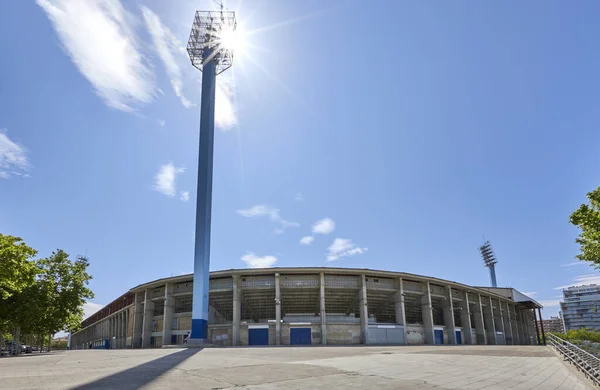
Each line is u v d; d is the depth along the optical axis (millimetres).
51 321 48781
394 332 56219
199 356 22438
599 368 12938
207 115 52562
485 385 10641
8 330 46406
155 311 66188
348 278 57094
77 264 52906
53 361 20125
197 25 57219
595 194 22141
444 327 63375
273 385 10023
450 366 15719
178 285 60625
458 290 69438
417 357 20906
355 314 62375
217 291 56156
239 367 14828
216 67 56406
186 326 58562
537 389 10398
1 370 14211
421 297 62969
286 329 53438
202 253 46938
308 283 55719
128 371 13445
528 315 105438
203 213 48312
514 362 18375
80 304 51625
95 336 115000
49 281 47156
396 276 58562
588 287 199125
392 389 9492
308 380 11016
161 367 15016
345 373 12812
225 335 53031
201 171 50125
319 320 55625
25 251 33312
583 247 24125
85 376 11930
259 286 55438
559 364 17766
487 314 78438
